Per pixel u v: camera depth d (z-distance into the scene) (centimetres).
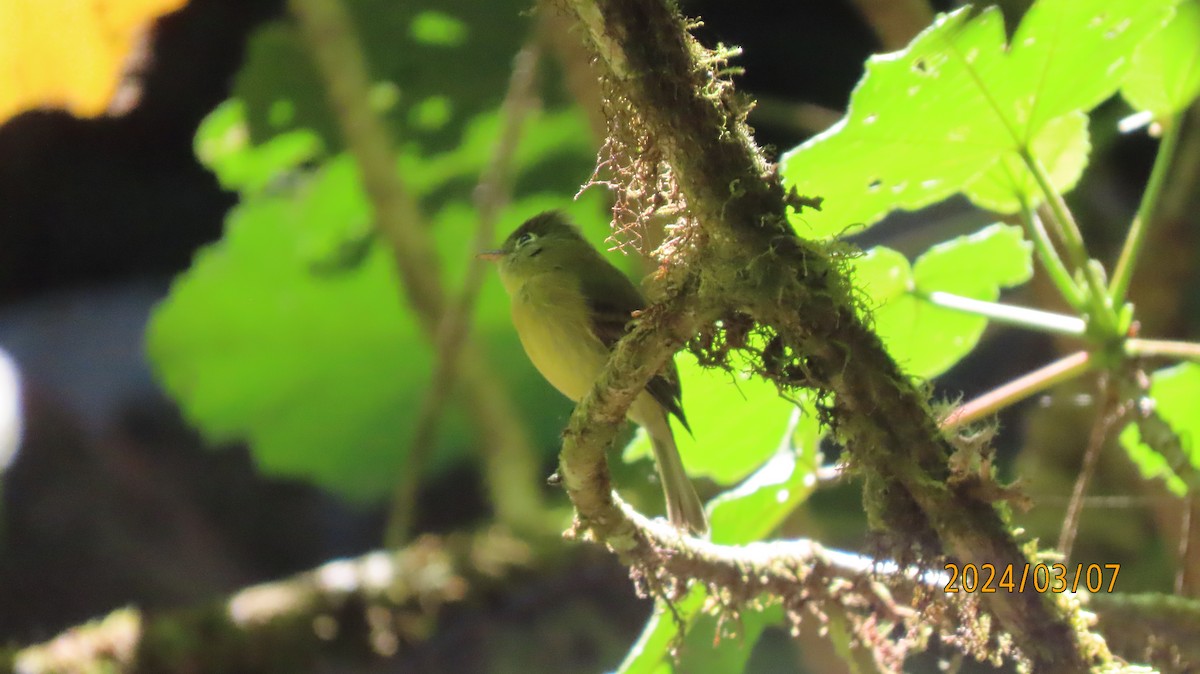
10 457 1673
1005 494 338
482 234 900
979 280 528
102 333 1795
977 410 464
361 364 1435
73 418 1712
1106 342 457
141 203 1797
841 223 460
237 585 1711
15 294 1895
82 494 1673
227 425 1465
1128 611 435
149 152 1716
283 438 1494
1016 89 404
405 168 1202
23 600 1612
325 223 1264
